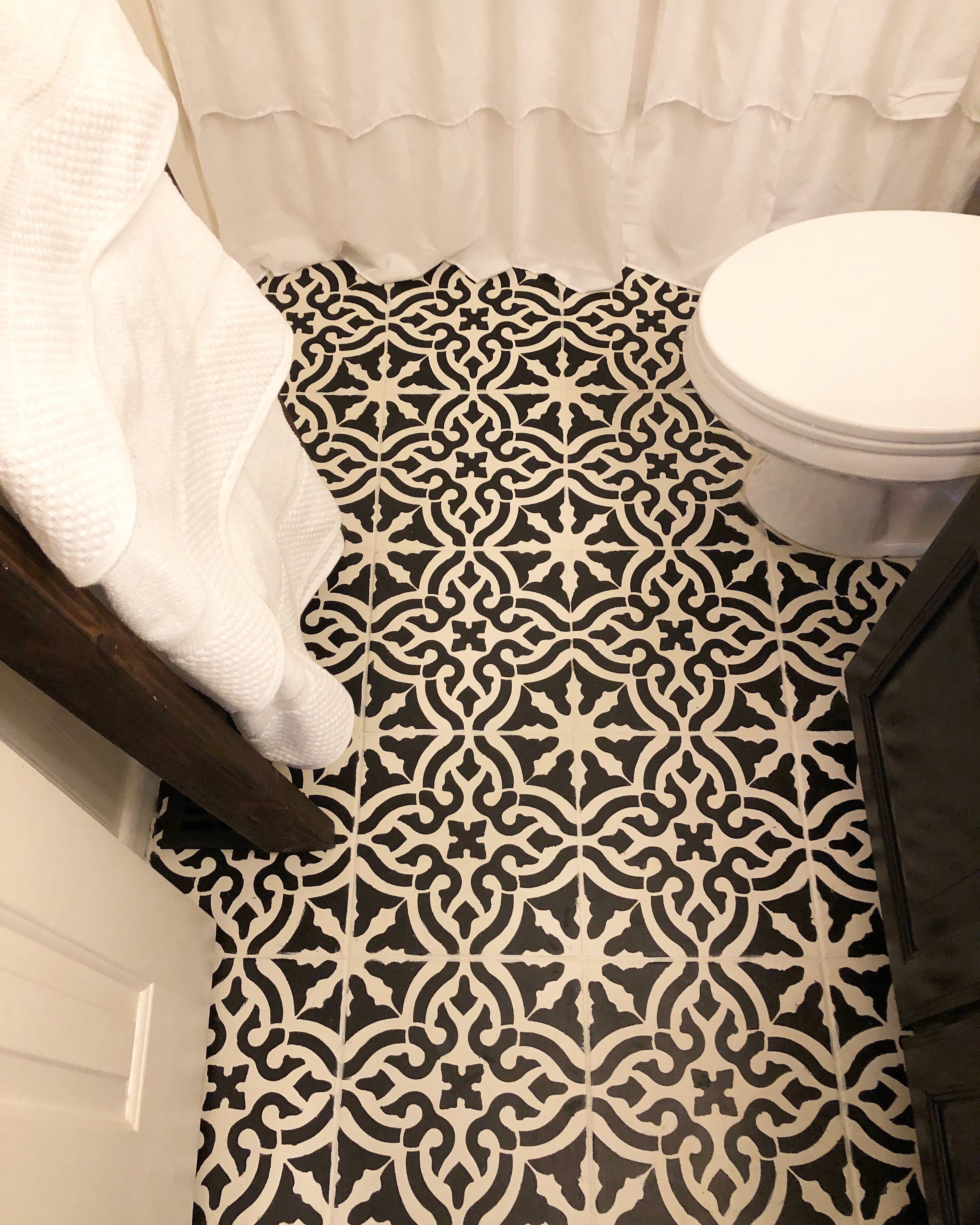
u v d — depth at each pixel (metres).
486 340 1.65
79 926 0.77
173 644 0.80
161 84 0.72
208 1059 1.11
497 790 1.26
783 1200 1.03
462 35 1.35
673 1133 1.06
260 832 1.10
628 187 1.60
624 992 1.14
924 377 1.03
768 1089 1.08
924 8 1.28
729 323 1.08
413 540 1.45
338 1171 1.06
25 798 0.69
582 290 1.71
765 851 1.21
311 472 1.18
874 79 1.41
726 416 1.10
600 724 1.30
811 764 1.27
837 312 1.08
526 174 1.59
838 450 1.03
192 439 0.84
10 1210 0.63
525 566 1.43
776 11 1.30
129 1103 0.89
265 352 0.95
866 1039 1.10
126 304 0.74
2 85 0.58
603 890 1.19
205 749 0.89
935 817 0.96
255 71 1.43
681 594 1.40
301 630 1.37
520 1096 1.09
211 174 1.58
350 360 1.63
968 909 0.88
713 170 1.52
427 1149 1.06
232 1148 1.07
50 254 0.63
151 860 1.22
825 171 1.59
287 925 1.18
